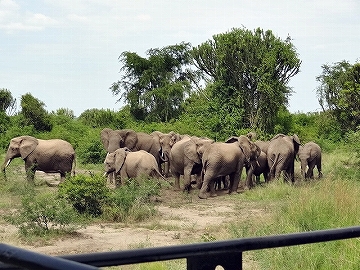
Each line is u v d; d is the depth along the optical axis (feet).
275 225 39.04
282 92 141.28
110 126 149.48
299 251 29.96
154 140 95.66
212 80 148.87
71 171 79.92
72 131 139.23
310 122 163.84
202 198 69.72
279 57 140.97
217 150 72.69
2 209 54.90
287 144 83.05
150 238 43.06
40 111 140.77
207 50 147.74
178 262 30.96
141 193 54.80
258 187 74.28
